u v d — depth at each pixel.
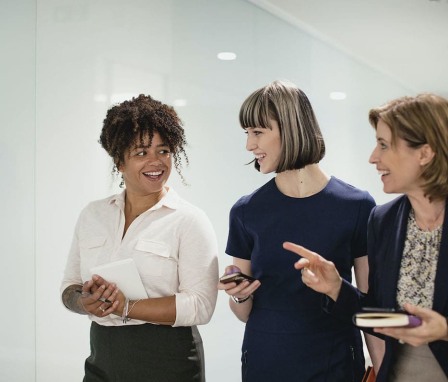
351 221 2.13
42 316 2.79
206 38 3.23
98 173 2.90
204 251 2.14
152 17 3.04
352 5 3.58
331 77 3.76
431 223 1.74
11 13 2.74
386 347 1.80
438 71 3.79
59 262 2.81
